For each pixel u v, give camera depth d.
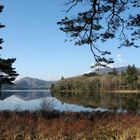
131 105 53.16
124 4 17.77
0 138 12.98
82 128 14.75
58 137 13.36
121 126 15.53
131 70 177.38
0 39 25.14
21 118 16.45
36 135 13.64
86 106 50.72
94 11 17.92
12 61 25.47
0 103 60.53
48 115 19.20
